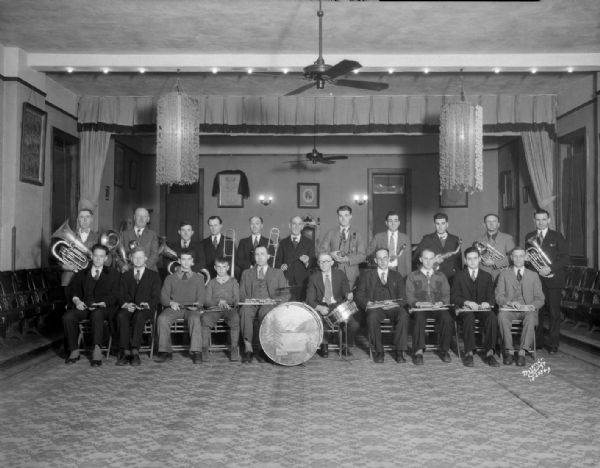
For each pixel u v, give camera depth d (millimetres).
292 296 7781
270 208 13461
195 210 13461
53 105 8867
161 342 6645
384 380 5840
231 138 13453
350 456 3771
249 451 3859
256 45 7633
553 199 9453
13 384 5629
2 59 7672
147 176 13375
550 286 7121
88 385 5602
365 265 8891
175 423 4449
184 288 6922
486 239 7699
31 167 8141
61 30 7168
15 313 6969
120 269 7180
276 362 6402
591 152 8578
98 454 3811
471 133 7508
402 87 9297
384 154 13344
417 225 13242
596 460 3701
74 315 6602
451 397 5195
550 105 9648
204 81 9023
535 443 4012
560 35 7242
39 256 8453
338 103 9781
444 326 6719
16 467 3598
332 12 6527
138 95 9727
